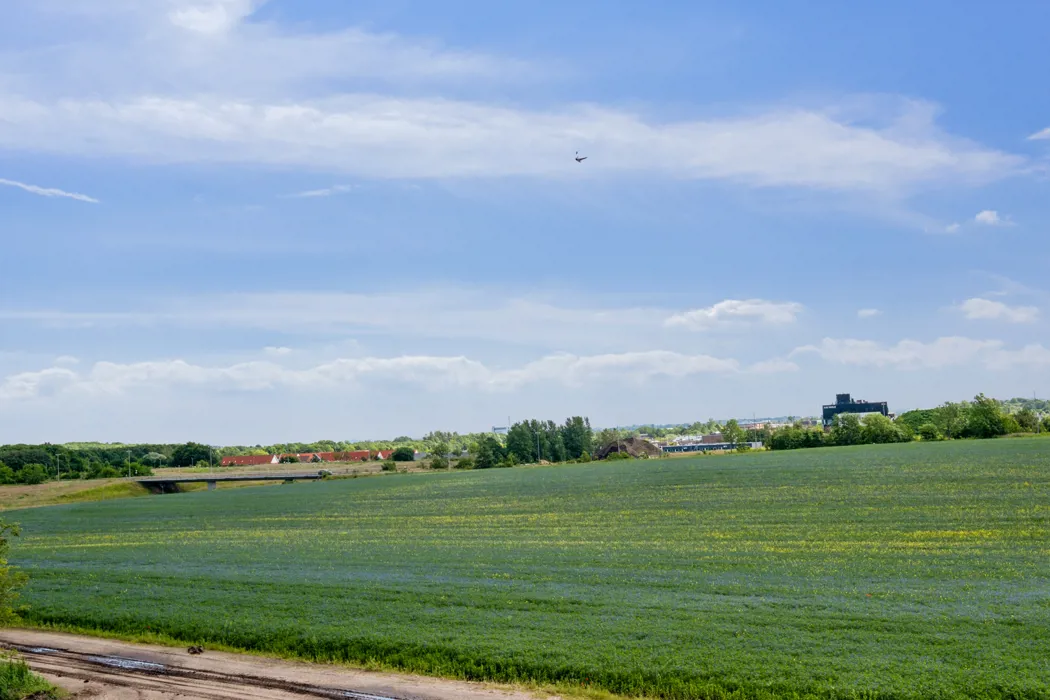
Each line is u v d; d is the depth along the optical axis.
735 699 18.27
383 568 36.69
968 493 53.75
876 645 20.73
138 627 26.83
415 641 22.97
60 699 19.94
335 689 20.22
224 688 20.59
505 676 20.48
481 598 28.42
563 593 28.72
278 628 25.17
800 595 26.98
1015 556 33.03
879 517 46.31
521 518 58.75
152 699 19.88
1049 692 17.02
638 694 19.02
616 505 62.88
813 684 18.30
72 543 57.72
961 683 17.78
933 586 27.80
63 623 28.12
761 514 51.19
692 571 32.66
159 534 61.62
